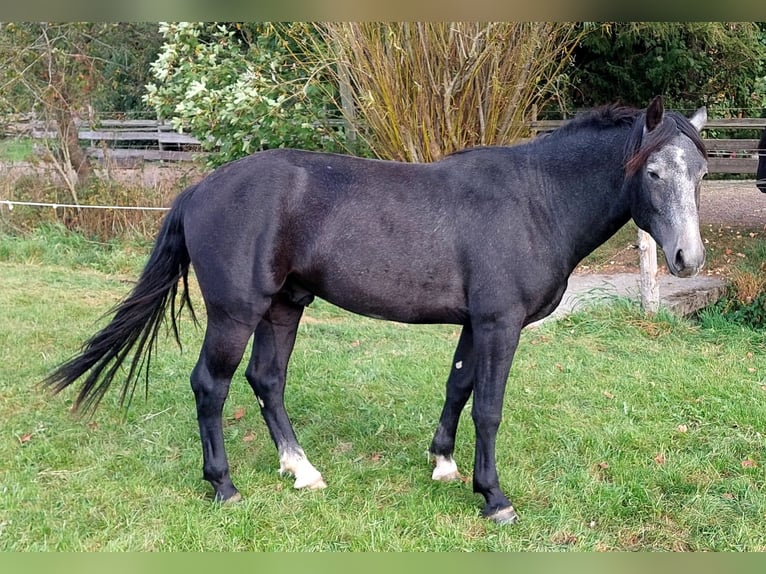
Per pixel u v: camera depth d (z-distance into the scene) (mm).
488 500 3164
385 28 6059
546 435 3996
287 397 4484
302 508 3234
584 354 5434
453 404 3418
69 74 9664
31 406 4230
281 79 7211
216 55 7750
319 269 3029
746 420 4152
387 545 2949
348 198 3006
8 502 3162
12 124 9539
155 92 8180
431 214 2975
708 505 3266
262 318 3387
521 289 2943
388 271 2982
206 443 3223
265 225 2975
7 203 8875
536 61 6348
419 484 3477
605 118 3002
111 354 3240
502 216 2943
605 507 3246
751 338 5953
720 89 11555
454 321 3135
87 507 3164
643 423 4172
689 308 6672
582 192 2975
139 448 3768
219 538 2977
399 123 6180
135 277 7715
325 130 7320
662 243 2740
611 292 6992
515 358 5340
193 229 3084
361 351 5480
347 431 4090
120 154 10336
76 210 8969
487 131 6293
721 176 11914
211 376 3160
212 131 7547
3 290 6785
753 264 7652
